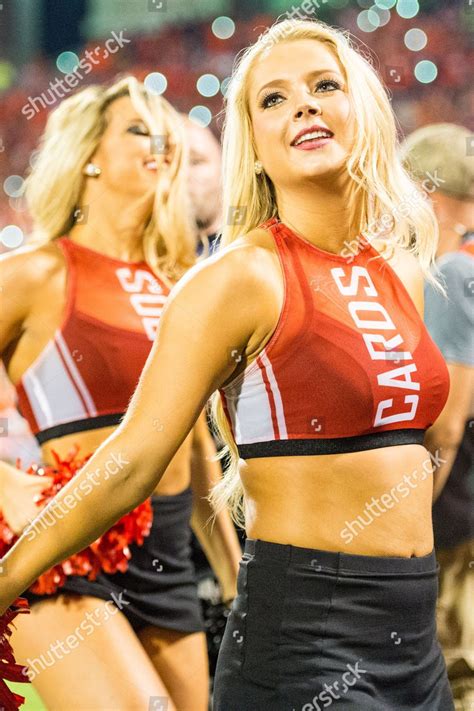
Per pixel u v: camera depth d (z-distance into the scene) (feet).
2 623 6.38
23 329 9.12
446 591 10.15
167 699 8.08
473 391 9.64
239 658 6.07
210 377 5.81
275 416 5.93
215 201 11.65
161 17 26.76
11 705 6.36
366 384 5.84
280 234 6.16
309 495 5.93
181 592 9.17
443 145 10.36
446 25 26.40
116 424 9.02
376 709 5.81
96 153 9.47
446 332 9.50
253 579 6.03
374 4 26.78
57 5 26.61
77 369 8.98
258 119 6.24
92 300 9.11
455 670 10.10
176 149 9.76
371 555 5.92
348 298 6.04
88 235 9.39
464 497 9.99
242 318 5.78
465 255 9.63
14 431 16.51
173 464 9.12
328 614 5.84
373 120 6.29
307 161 6.08
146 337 9.11
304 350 5.84
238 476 6.94
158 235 9.62
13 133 26.76
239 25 27.14
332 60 6.27
